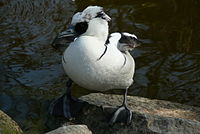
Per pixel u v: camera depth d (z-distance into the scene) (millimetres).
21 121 9031
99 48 7746
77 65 7766
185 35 13703
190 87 11570
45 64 12180
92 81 7922
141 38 13414
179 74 11992
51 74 11797
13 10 14773
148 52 12812
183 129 8125
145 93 11328
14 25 13945
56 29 13688
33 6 15000
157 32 13773
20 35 13398
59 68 12039
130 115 8492
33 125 8891
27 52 12648
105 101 9445
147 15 14609
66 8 14883
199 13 14828
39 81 11516
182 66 12297
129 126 8375
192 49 13039
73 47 7793
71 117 8711
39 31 13609
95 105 8984
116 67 7875
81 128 7758
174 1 15398
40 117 9047
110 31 13539
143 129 8250
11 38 13266
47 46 12898
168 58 12602
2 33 13484
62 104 8930
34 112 9242
